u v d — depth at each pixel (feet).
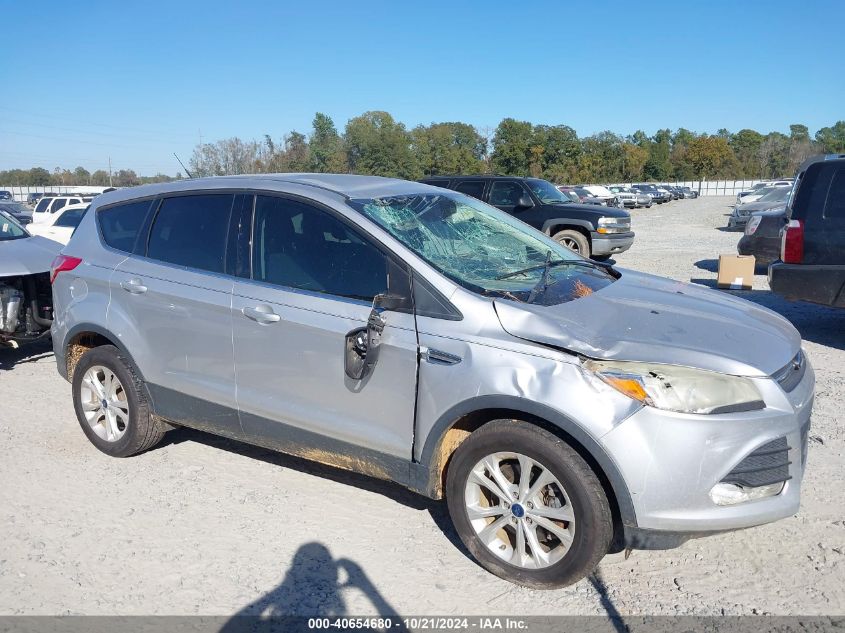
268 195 14.03
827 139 366.02
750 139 369.71
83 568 11.95
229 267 14.15
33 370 24.08
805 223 24.59
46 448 17.01
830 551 12.05
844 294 24.08
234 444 17.17
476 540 11.53
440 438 11.57
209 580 11.60
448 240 13.46
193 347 14.40
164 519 13.55
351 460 12.79
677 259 52.95
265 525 13.30
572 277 13.60
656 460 10.04
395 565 11.96
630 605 10.78
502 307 11.34
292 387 13.19
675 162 330.75
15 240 25.17
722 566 11.74
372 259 12.53
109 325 15.53
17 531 13.14
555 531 10.81
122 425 16.16
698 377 10.32
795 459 10.80
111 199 16.62
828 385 20.80
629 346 10.73
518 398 10.64
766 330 11.99
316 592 11.25
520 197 48.83
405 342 11.78
